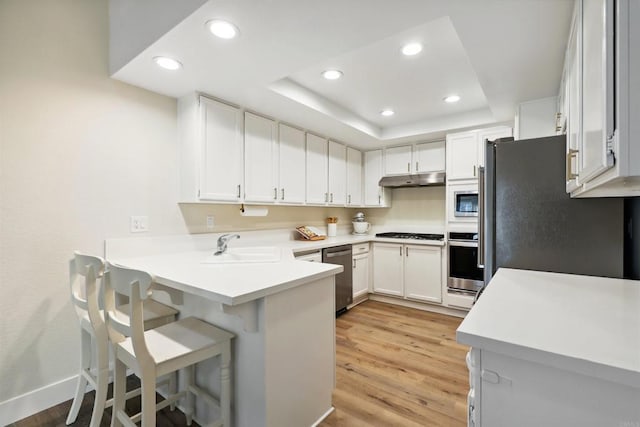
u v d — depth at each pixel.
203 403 1.64
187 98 2.34
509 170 1.68
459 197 3.38
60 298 1.83
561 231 1.56
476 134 3.30
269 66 1.90
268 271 1.64
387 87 2.67
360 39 1.62
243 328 1.35
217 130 2.41
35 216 1.74
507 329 0.80
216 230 2.72
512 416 0.74
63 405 1.80
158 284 1.72
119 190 2.08
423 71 2.38
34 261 1.74
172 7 1.51
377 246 3.89
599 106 0.79
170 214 2.37
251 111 2.70
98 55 1.99
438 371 2.19
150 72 1.98
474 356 0.79
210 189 2.35
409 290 3.64
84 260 1.53
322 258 3.13
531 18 1.41
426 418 1.69
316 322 1.65
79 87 1.90
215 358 1.57
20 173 1.69
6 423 1.64
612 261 1.47
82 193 1.92
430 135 3.62
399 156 4.03
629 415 0.63
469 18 1.42
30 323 1.73
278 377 1.41
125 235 2.11
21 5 1.69
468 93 2.81
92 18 1.96
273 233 3.32
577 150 1.09
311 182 3.39
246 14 1.41
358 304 3.80
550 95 2.33
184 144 2.37
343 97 2.87
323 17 1.43
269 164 2.87
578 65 1.10
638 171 0.63
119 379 1.38
